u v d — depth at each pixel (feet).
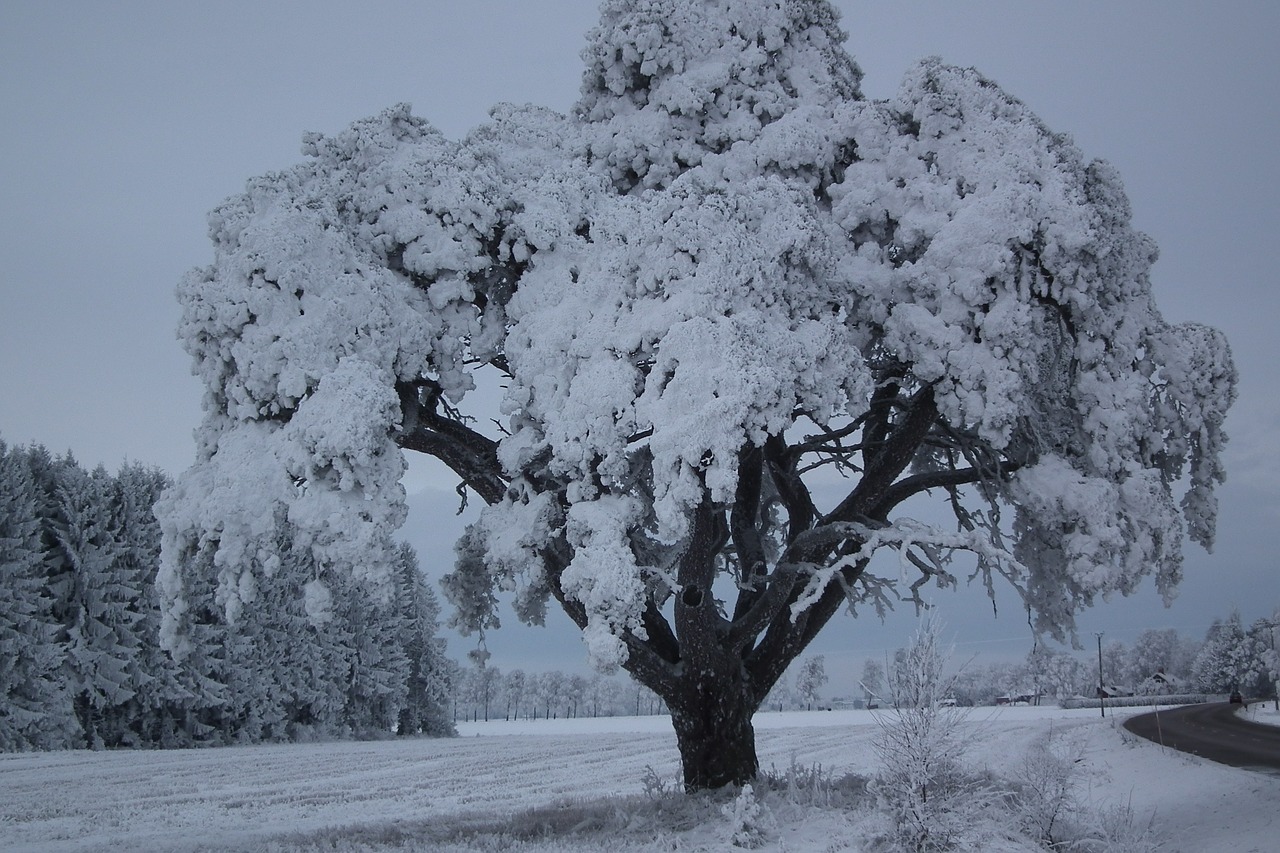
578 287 54.95
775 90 61.62
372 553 47.44
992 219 53.93
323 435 48.14
